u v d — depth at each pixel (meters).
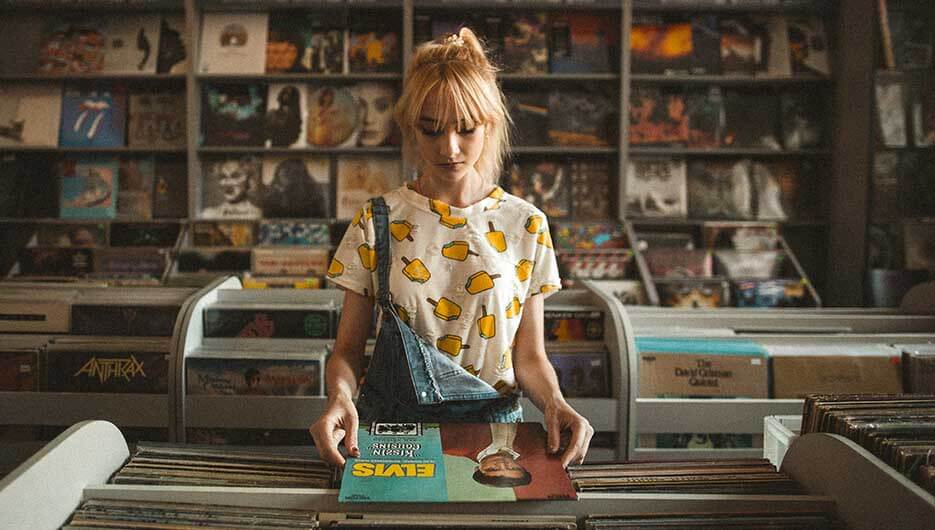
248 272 4.66
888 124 4.56
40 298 2.45
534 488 1.03
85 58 4.96
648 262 4.70
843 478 1.01
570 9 4.89
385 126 5.02
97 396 2.27
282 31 4.98
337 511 1.02
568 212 5.08
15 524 0.88
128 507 0.99
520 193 5.08
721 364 2.29
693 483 1.11
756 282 4.47
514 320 1.38
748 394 2.28
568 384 2.31
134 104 5.04
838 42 4.95
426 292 1.34
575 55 5.00
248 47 4.95
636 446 2.27
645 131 5.05
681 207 5.09
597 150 4.94
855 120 4.76
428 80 1.21
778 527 0.98
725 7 4.93
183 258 4.67
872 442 1.04
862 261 4.69
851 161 4.80
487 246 1.35
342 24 5.00
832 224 5.01
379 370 1.36
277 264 4.68
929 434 1.07
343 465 1.08
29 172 5.05
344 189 5.07
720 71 5.02
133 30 4.99
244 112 5.00
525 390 1.36
